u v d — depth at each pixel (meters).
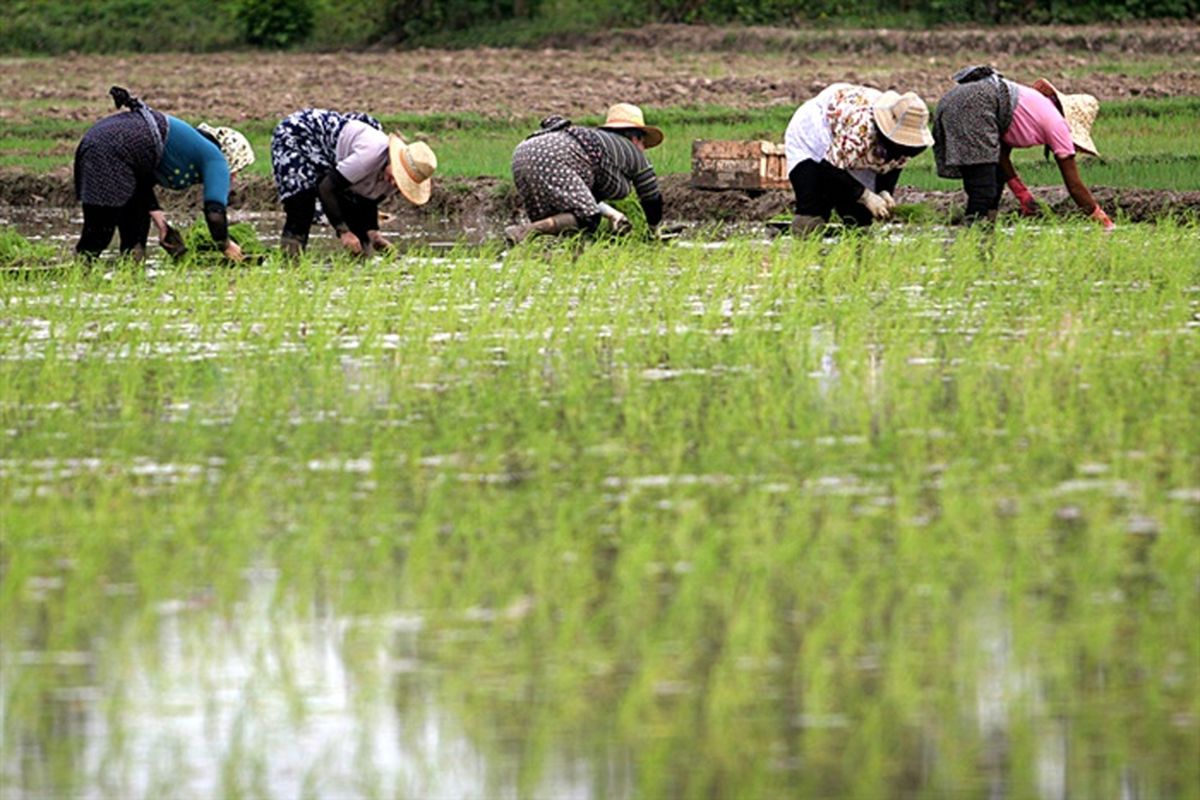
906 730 18.19
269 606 22.06
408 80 123.75
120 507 26.28
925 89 106.38
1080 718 18.39
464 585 22.58
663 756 17.59
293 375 36.03
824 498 26.14
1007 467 27.80
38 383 35.38
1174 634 20.44
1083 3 146.50
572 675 19.73
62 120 107.00
